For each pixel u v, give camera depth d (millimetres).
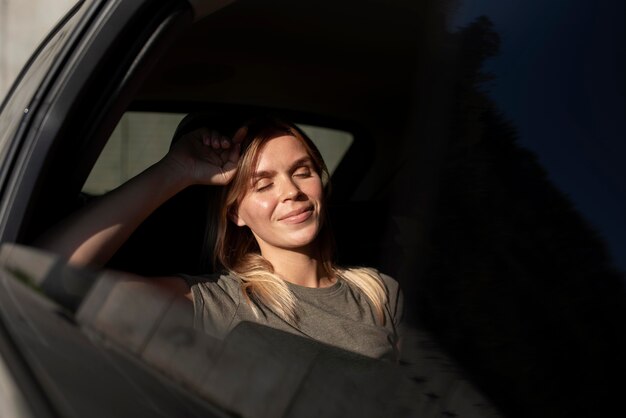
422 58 1104
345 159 3008
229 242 2023
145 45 1573
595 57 947
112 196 1766
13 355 1268
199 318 1772
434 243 976
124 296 1142
